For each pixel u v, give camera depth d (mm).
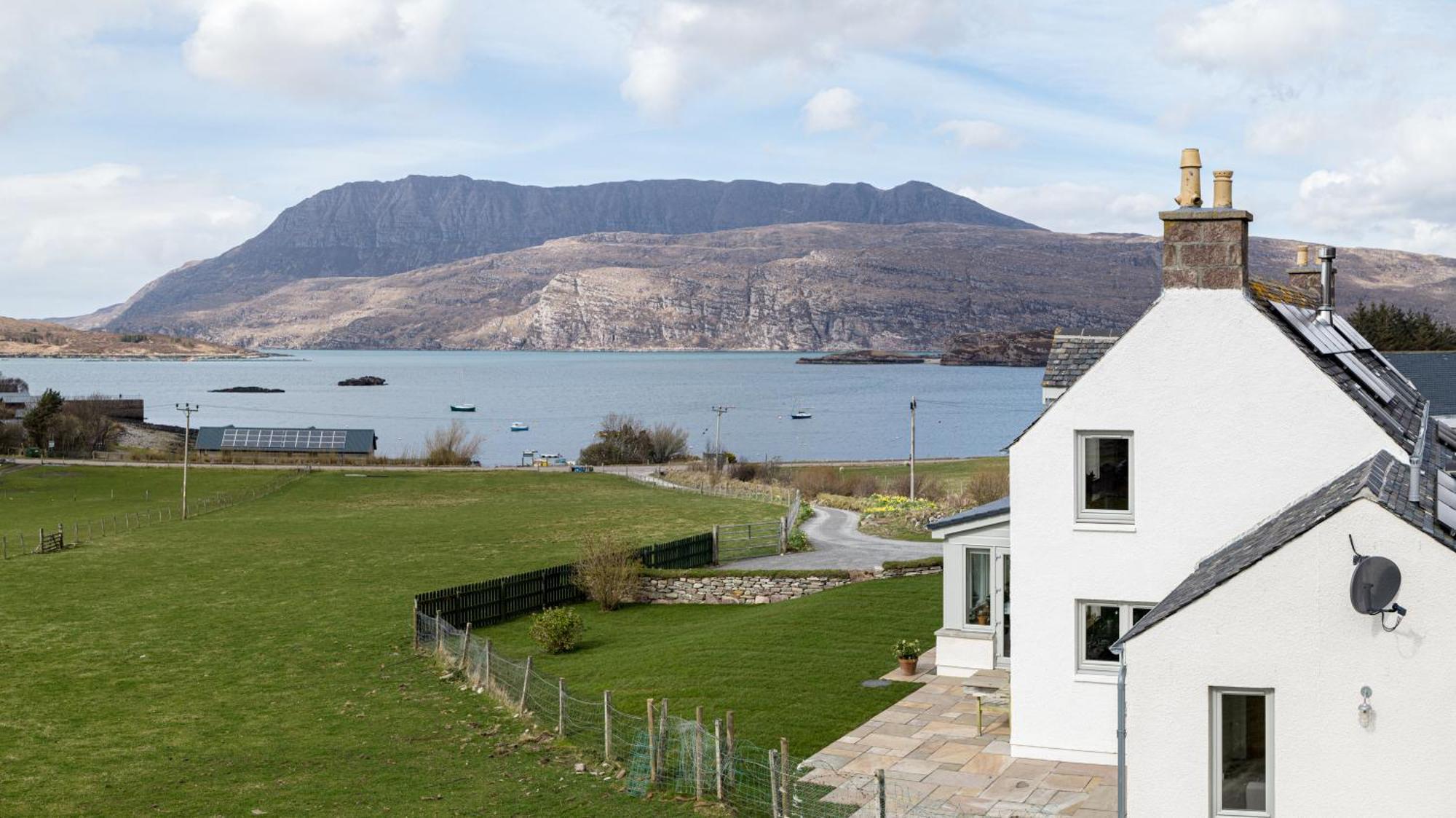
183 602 45312
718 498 88812
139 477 102250
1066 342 25750
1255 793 14984
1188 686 15109
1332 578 14406
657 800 20547
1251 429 19781
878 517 68688
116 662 35188
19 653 36531
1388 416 20219
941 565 45062
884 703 25938
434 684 31594
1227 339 19891
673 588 45281
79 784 22844
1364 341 26875
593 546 47094
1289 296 23875
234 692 31281
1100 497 21047
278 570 53781
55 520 74750
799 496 80062
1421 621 14000
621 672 31219
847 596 40062
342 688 31547
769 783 20953
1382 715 14227
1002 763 21422
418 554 58812
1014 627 21594
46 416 127312
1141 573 20641
